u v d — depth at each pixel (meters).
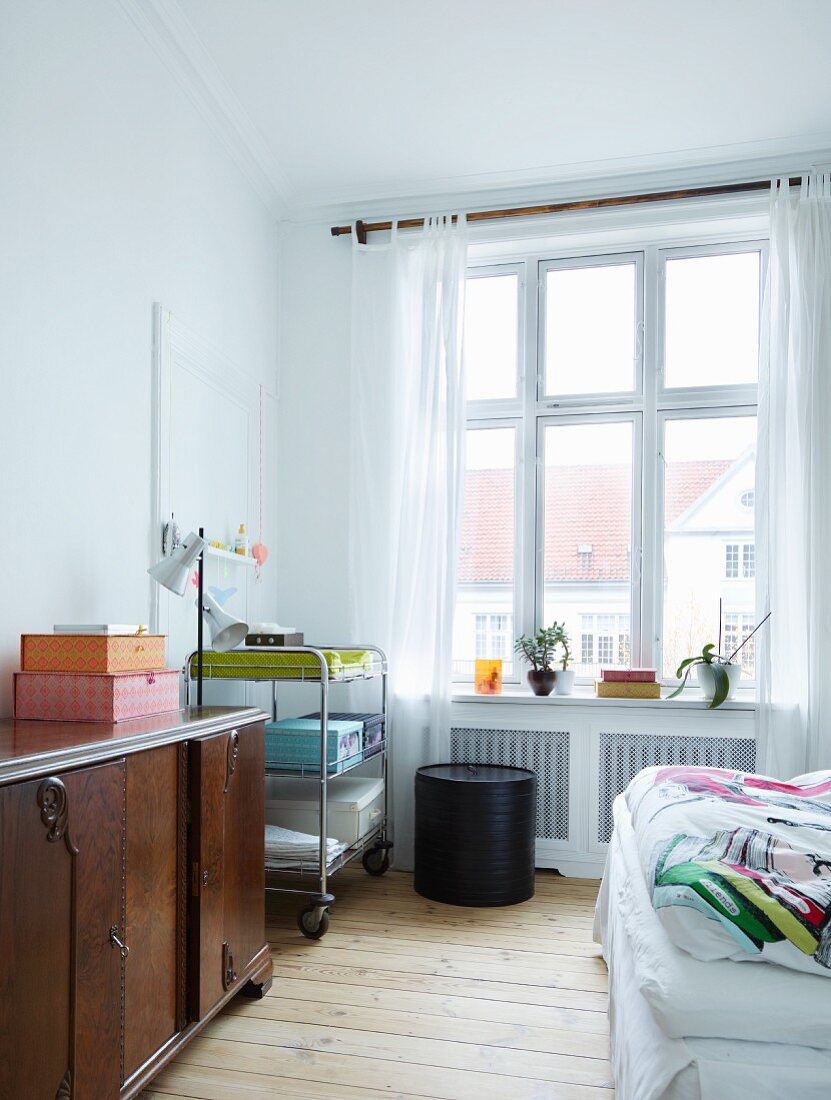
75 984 1.42
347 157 3.47
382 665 3.42
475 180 3.63
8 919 1.27
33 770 1.33
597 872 3.39
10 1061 1.27
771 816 1.61
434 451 3.52
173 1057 1.84
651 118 3.19
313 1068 1.87
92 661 1.90
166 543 2.69
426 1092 1.78
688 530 3.67
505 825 3.02
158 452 2.65
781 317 3.28
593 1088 1.80
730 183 3.46
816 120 3.20
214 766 1.93
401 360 3.67
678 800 1.82
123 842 1.58
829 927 1.21
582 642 3.73
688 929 1.26
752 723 3.29
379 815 3.31
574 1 2.57
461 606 3.85
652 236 3.65
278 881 3.27
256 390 3.58
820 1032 1.16
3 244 1.96
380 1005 2.19
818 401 3.21
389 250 3.68
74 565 2.23
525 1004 2.20
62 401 2.19
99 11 2.37
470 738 3.54
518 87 3.01
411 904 3.01
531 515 3.79
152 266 2.67
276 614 3.80
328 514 3.77
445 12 2.62
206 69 2.88
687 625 3.64
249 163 3.43
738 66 2.88
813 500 3.19
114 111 2.45
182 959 1.81
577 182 3.61
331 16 2.64
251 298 3.52
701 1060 1.17
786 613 3.20
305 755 2.79
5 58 1.97
